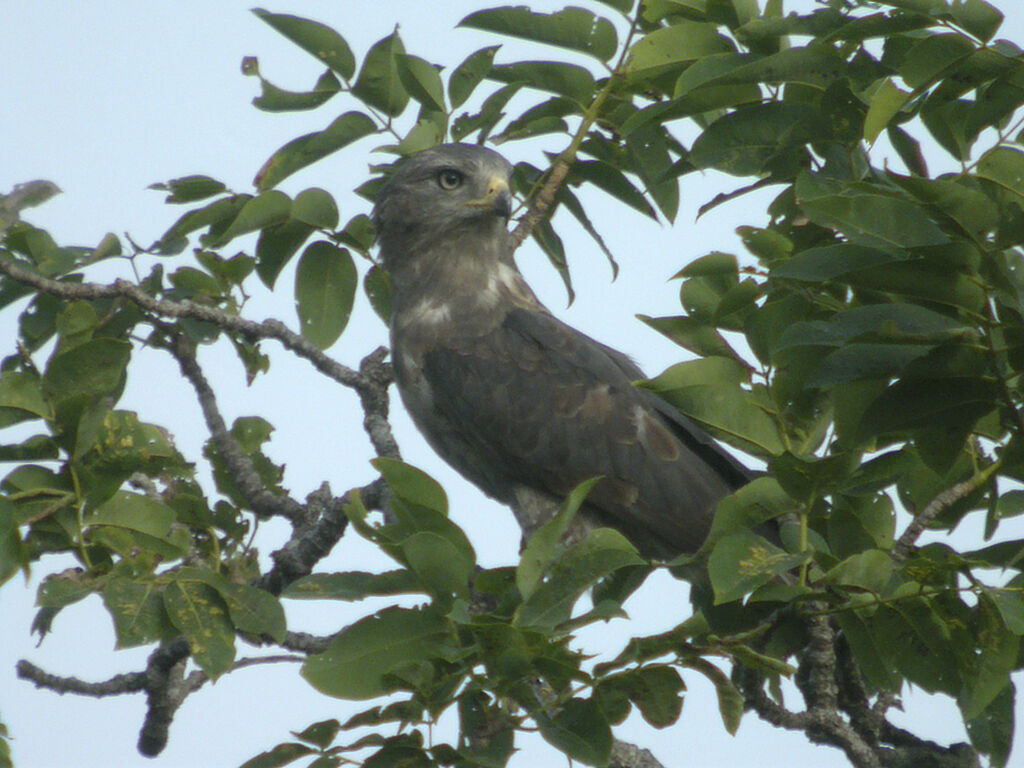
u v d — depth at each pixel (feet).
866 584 23.62
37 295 33.42
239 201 33.91
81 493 26.89
